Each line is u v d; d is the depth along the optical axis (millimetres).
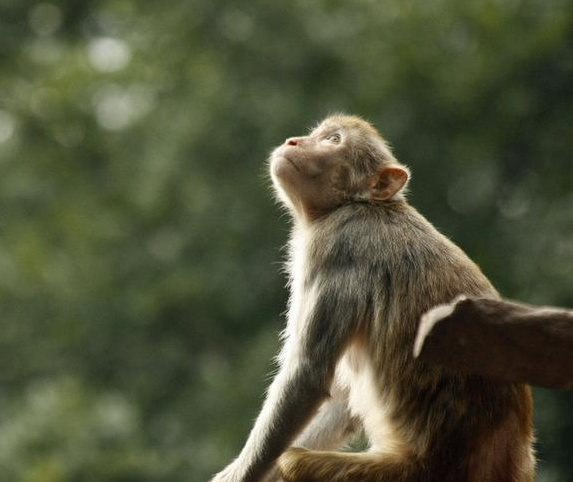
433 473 8461
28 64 31625
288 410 8812
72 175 29359
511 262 24000
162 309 25703
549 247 23422
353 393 9055
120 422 21516
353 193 9648
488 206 25141
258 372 23125
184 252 25672
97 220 27453
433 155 25203
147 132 28062
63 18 32625
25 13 32375
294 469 8578
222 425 23000
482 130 25656
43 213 28672
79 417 21312
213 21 27531
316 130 9969
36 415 21219
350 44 25922
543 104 25875
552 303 22609
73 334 25859
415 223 9219
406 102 25375
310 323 8930
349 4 26516
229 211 25391
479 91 25516
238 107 25750
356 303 8883
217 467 22141
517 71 25688
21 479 20234
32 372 25672
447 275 8812
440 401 8508
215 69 26938
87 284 26188
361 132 9797
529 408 8594
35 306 26000
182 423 23531
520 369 7141
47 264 26406
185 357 25562
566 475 21219
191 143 25828
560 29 25516
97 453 21031
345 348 8875
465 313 7031
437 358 7160
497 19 25672
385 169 9609
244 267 25141
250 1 26875
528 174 25906
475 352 7113
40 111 30250
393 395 8672
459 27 26016
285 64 26062
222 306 25359
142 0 29438
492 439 8438
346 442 9469
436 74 25438
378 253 8977
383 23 25984
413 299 8742
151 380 25469
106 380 25750
